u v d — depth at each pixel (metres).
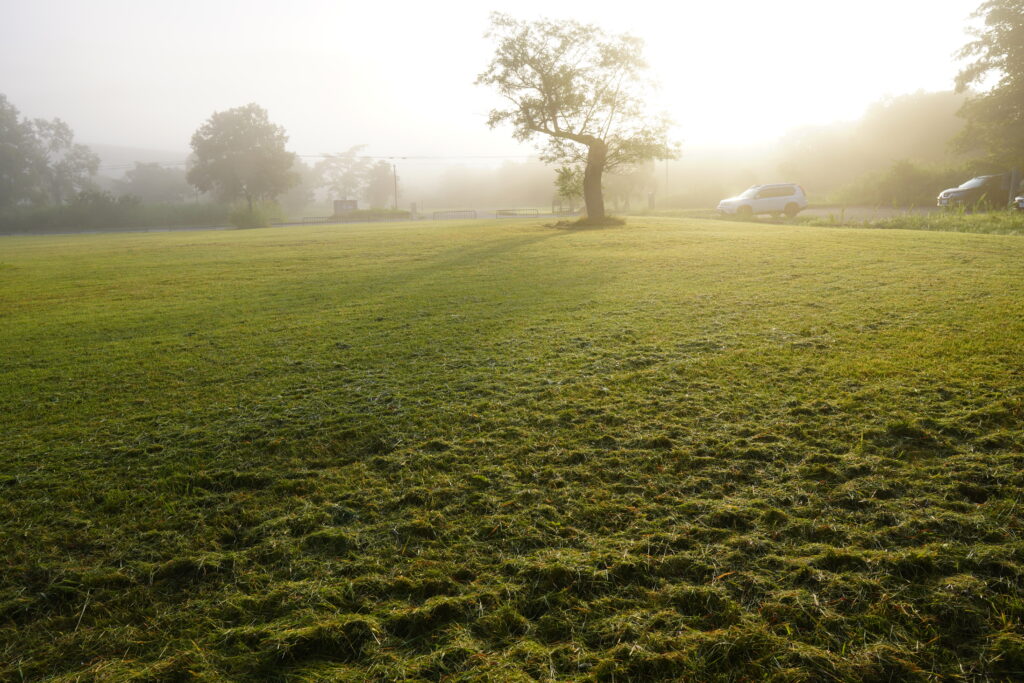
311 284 10.92
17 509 3.03
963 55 32.72
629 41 22.09
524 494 2.92
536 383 4.50
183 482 3.25
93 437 3.97
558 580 2.28
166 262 16.95
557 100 22.66
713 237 15.74
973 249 10.30
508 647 1.98
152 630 2.16
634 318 6.50
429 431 3.73
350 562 2.48
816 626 1.99
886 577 2.18
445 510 2.83
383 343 6.08
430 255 15.05
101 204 67.38
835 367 4.39
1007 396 3.63
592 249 14.16
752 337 5.39
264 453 3.56
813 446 3.21
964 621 1.98
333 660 1.98
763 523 2.57
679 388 4.20
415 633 2.07
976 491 2.70
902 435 3.28
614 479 3.02
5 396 4.98
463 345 5.78
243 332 7.03
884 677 1.79
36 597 2.36
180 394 4.80
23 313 9.45
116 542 2.71
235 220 53.12
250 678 1.91
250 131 69.50
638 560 2.35
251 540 2.70
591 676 1.84
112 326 7.93
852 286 7.52
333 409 4.22
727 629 1.99
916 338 4.98
